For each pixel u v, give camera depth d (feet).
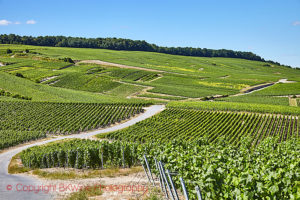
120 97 367.66
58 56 619.67
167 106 285.64
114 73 496.23
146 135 183.83
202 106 271.90
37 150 121.29
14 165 114.73
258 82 471.62
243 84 457.27
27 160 110.42
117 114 256.11
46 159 107.76
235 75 562.66
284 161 61.52
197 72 568.00
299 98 345.31
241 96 368.89
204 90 408.46
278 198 40.04
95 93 383.45
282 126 207.31
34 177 74.38
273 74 650.84
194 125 211.61
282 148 87.86
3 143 165.58
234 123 213.87
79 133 211.82
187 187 48.47
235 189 37.96
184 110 264.11
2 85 364.58
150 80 474.49
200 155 56.13
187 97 366.22
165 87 414.62
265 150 84.23
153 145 93.81
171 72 550.36
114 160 95.35
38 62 542.57
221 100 337.31
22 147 169.78
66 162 104.47
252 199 37.65
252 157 70.38
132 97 369.09
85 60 603.67
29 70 482.28
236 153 75.41
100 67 544.62
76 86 417.28
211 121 220.64
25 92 347.56
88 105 281.74
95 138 193.67
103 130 218.79
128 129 205.98
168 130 198.18
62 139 189.98
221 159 57.72
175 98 353.92
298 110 242.37
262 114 244.22
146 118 243.40
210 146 79.30
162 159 62.23
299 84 440.04
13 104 273.95
